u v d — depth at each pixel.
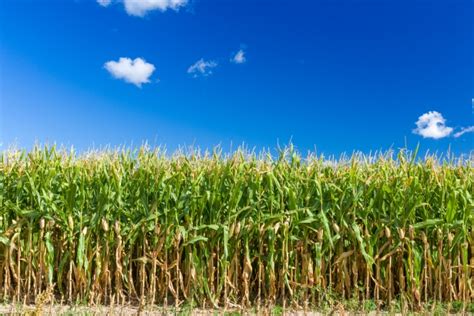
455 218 9.19
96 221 8.79
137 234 8.89
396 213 8.91
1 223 9.10
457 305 8.63
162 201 9.08
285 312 8.23
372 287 9.28
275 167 9.35
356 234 8.61
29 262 8.85
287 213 8.74
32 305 8.46
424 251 8.91
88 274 8.71
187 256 8.84
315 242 9.08
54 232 9.16
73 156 9.78
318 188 8.80
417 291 8.51
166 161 9.59
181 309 8.26
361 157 9.81
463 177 9.80
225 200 8.98
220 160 9.41
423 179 9.52
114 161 9.33
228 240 8.84
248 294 8.73
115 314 7.89
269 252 8.70
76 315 7.67
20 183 9.07
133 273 9.35
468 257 9.37
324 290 8.77
